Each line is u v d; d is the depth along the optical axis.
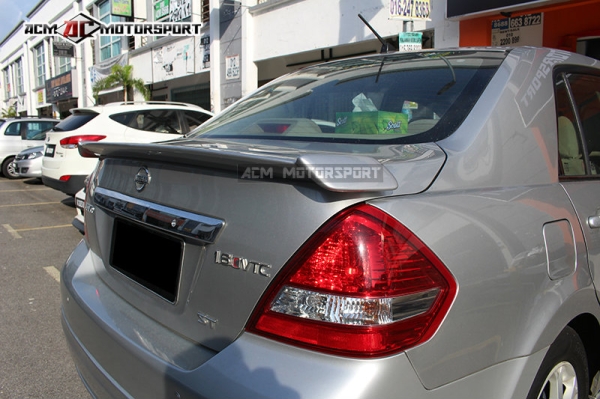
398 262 1.31
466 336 1.40
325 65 2.86
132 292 1.90
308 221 1.35
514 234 1.58
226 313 1.47
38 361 3.06
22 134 13.30
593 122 2.39
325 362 1.28
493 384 1.49
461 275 1.39
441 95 1.99
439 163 1.57
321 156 1.29
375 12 9.64
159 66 18.70
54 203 9.06
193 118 8.30
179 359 1.52
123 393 1.69
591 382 2.12
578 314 1.82
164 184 1.75
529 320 1.59
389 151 1.68
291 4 11.82
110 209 2.03
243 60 13.36
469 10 7.76
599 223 2.00
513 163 1.78
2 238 6.23
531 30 7.99
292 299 1.34
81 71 27.36
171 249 1.69
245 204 1.46
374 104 2.12
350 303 1.29
